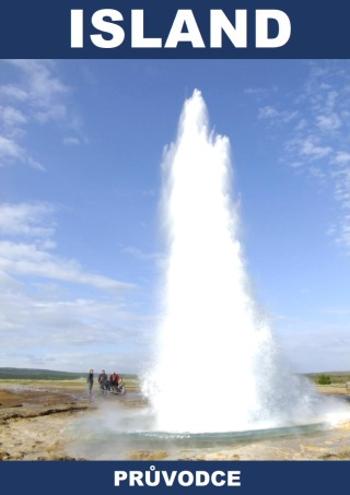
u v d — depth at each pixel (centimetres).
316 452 1141
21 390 3186
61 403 2325
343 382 4412
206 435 1341
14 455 1197
